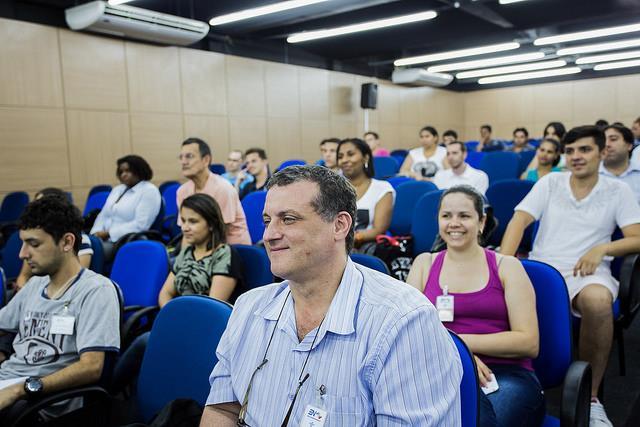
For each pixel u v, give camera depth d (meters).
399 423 0.88
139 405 1.58
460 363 1.01
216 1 6.54
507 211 3.37
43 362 1.72
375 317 0.95
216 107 7.79
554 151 4.20
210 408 1.13
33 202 1.76
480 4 6.89
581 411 1.37
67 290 1.77
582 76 12.47
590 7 7.24
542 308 1.64
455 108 13.89
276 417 0.98
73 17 5.82
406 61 10.28
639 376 2.53
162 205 4.29
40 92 5.80
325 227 0.97
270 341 1.05
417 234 3.22
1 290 2.50
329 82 9.87
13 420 1.50
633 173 3.01
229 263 2.31
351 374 0.93
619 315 2.25
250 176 5.34
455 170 4.46
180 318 1.54
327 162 4.89
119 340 1.74
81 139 6.21
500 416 1.36
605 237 2.42
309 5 6.63
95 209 4.76
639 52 10.06
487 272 1.67
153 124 6.98
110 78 6.47
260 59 8.48
